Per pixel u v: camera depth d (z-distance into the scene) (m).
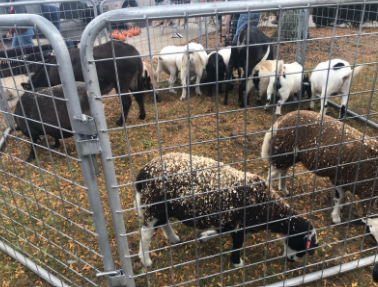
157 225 2.54
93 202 1.68
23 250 2.82
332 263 2.70
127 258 1.85
